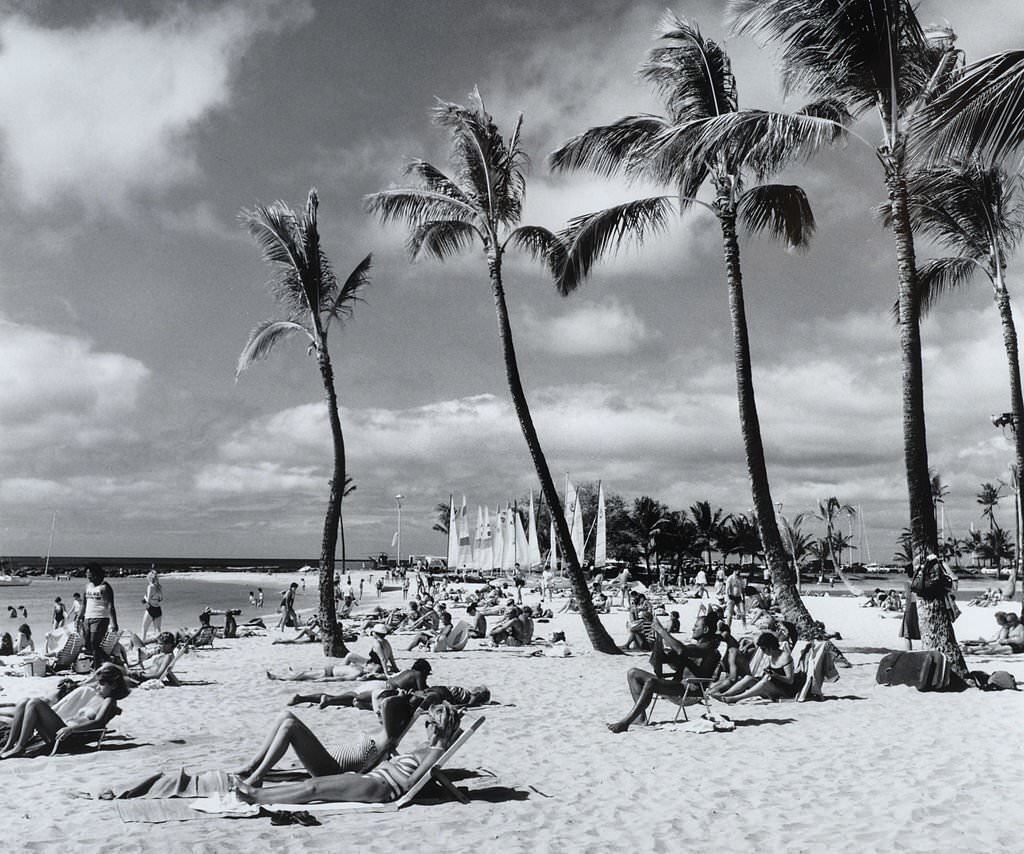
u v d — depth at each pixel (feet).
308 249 59.77
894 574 416.46
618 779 24.62
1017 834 18.84
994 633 83.41
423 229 63.62
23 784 23.88
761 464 55.83
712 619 34.65
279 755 22.20
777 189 58.49
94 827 19.74
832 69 46.52
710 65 56.44
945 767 25.11
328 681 47.57
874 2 43.47
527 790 23.47
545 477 61.82
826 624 92.89
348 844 18.76
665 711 35.50
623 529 328.08
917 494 44.19
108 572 575.79
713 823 20.33
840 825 19.95
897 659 40.78
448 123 61.57
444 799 22.54
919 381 45.03
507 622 65.51
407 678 35.27
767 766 25.89
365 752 22.94
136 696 42.24
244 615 170.19
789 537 150.00
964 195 58.59
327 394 60.80
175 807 20.77
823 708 35.42
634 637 61.87
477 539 313.53
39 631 137.18
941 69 44.47
